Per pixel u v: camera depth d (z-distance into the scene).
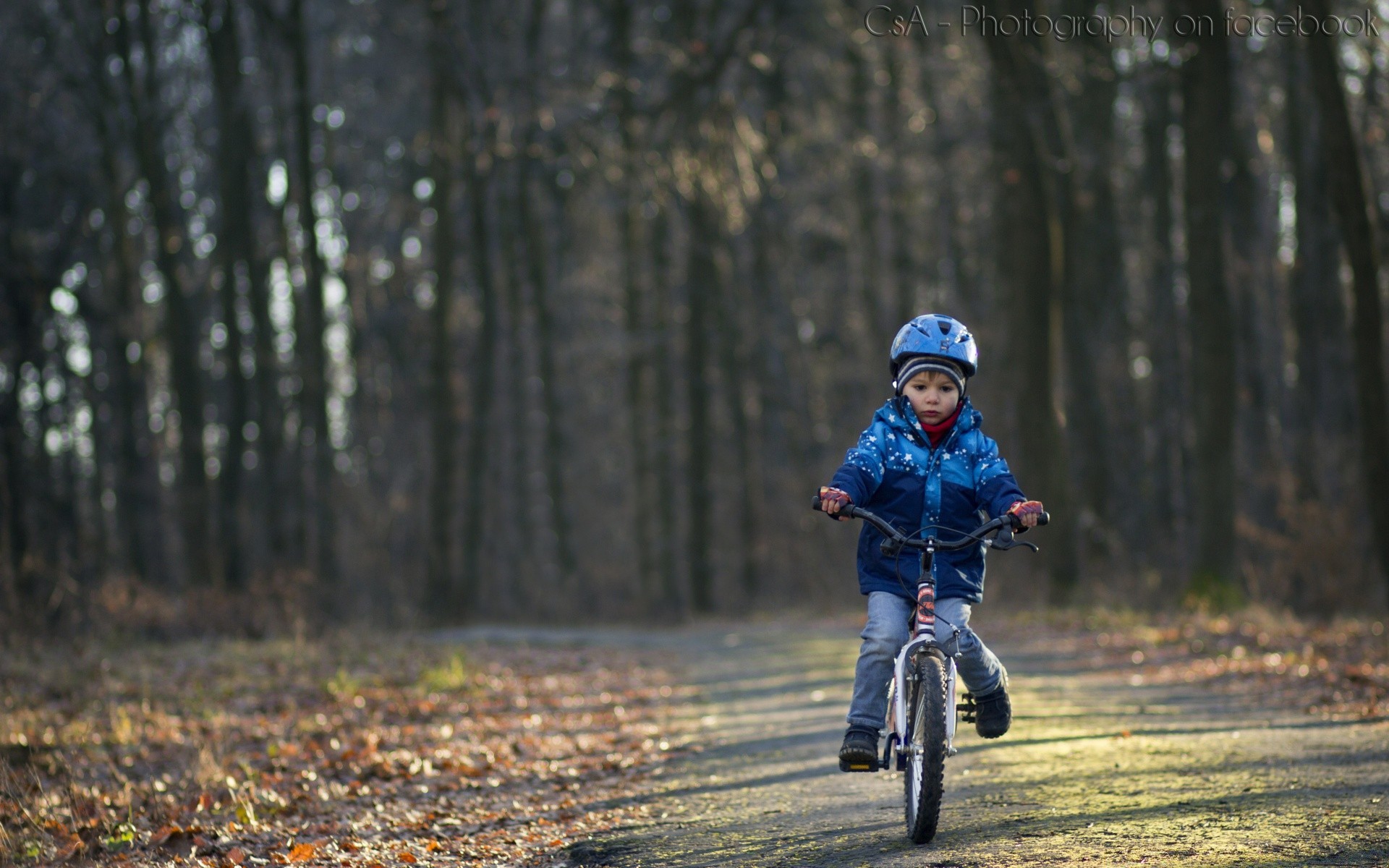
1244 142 26.02
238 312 25.95
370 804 6.21
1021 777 5.71
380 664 12.59
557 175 32.94
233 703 9.73
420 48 25.92
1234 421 16.67
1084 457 24.44
